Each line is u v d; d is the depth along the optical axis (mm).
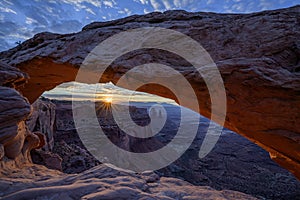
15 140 6672
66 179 5535
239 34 5941
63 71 9055
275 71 4754
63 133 34625
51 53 8008
